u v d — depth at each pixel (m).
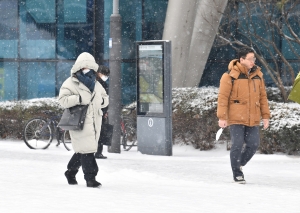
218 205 15.95
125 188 19.34
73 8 54.22
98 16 53.97
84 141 19.36
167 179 22.69
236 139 22.00
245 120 21.95
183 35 49.97
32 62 54.94
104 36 53.94
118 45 37.38
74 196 16.69
